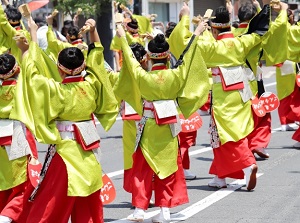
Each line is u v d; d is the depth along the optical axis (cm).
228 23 1049
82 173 739
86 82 755
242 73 1056
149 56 870
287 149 1417
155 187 884
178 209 958
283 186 1076
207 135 1664
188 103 888
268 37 1102
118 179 1186
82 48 806
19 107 741
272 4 1117
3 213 802
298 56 1289
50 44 1068
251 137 1255
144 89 862
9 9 1207
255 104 1146
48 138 732
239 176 1062
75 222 760
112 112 782
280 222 876
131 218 879
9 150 824
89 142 748
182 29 976
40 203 743
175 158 877
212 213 932
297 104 1546
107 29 2738
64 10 2511
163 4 3603
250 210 941
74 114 742
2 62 824
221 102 1047
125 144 1002
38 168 809
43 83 729
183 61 870
